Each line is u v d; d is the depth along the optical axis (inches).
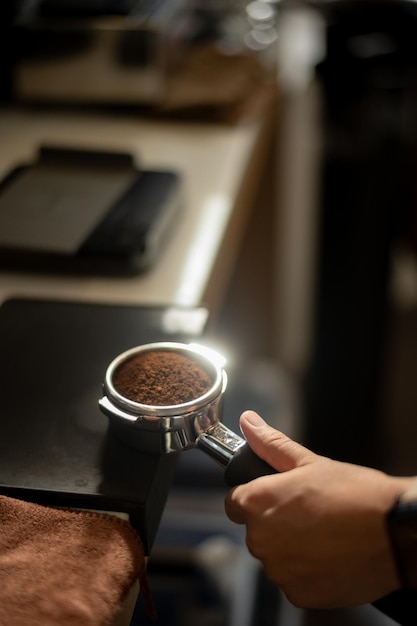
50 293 31.7
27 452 23.0
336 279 54.3
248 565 39.4
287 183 67.6
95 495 21.8
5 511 21.5
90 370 25.5
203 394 23.1
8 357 26.0
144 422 22.2
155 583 39.3
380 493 21.4
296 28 58.7
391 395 70.2
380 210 51.8
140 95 46.3
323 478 21.8
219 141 43.8
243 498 22.0
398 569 21.4
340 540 21.3
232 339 67.4
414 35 46.3
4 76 47.2
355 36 46.8
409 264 79.0
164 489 23.9
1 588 19.8
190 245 34.8
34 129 45.5
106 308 28.2
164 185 35.8
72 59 45.8
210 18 53.4
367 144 49.8
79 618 19.4
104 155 37.1
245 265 64.5
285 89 56.6
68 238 32.5
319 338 56.7
